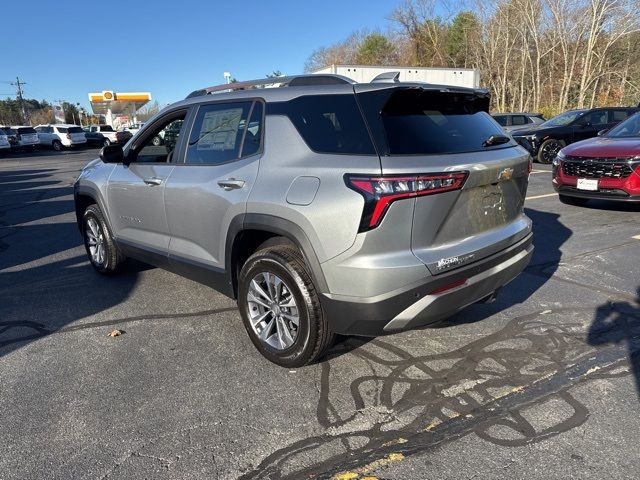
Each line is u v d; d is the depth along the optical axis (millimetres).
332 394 2854
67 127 33906
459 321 3758
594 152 7102
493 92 37375
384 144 2596
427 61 41469
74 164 21719
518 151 3215
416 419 2604
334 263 2643
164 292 4578
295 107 3004
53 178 16031
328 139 2795
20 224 8172
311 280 2830
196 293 4539
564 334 3508
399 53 46062
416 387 2904
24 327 3854
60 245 6551
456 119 3041
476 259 2859
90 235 5105
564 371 3029
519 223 3342
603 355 3201
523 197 3365
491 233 3027
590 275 4668
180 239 3766
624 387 2834
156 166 3973
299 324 2932
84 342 3572
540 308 3957
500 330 3596
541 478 2162
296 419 2629
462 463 2266
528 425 2525
